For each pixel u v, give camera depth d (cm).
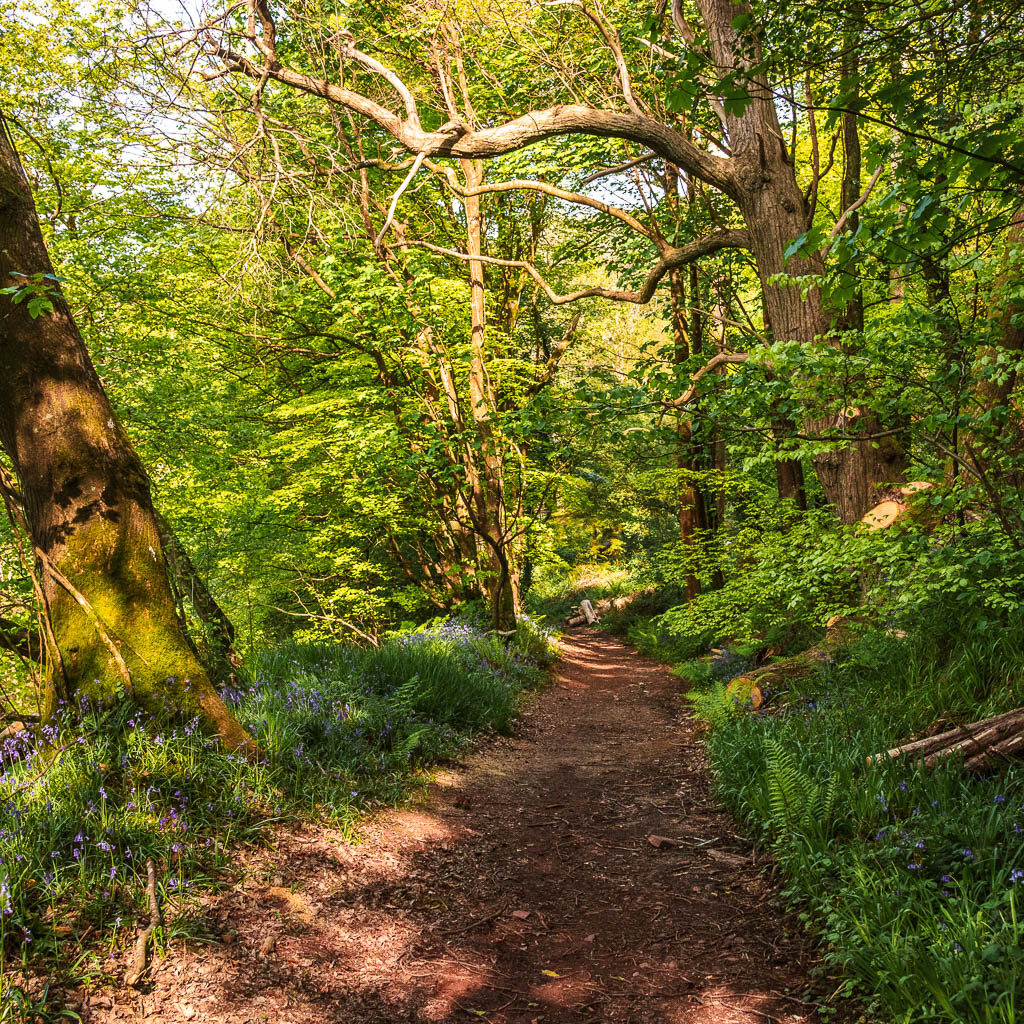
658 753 818
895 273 604
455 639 1177
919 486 707
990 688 534
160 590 491
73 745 421
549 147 1182
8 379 454
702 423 729
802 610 923
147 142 895
